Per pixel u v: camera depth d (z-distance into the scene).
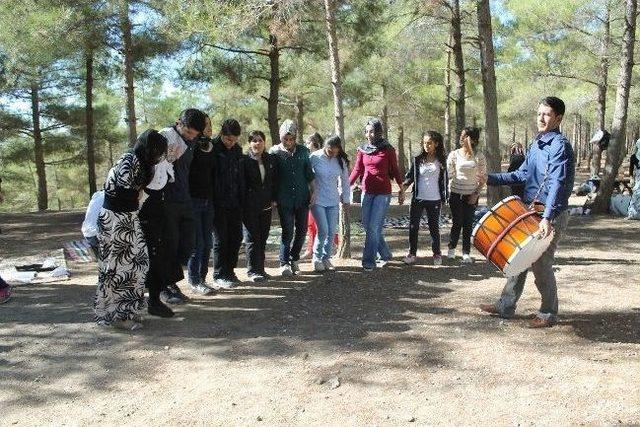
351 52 14.69
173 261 5.42
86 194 39.53
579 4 15.63
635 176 12.08
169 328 5.06
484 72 8.64
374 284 6.57
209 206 6.11
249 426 3.37
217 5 7.71
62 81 21.39
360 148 7.29
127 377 4.05
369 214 7.23
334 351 4.46
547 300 4.90
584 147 44.34
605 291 6.07
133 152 4.80
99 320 5.09
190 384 3.93
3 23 12.15
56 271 7.45
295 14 8.23
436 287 6.40
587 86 18.94
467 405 3.55
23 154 24.06
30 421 3.46
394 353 4.39
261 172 6.60
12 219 15.73
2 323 5.26
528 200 4.86
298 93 21.66
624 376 3.90
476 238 4.82
